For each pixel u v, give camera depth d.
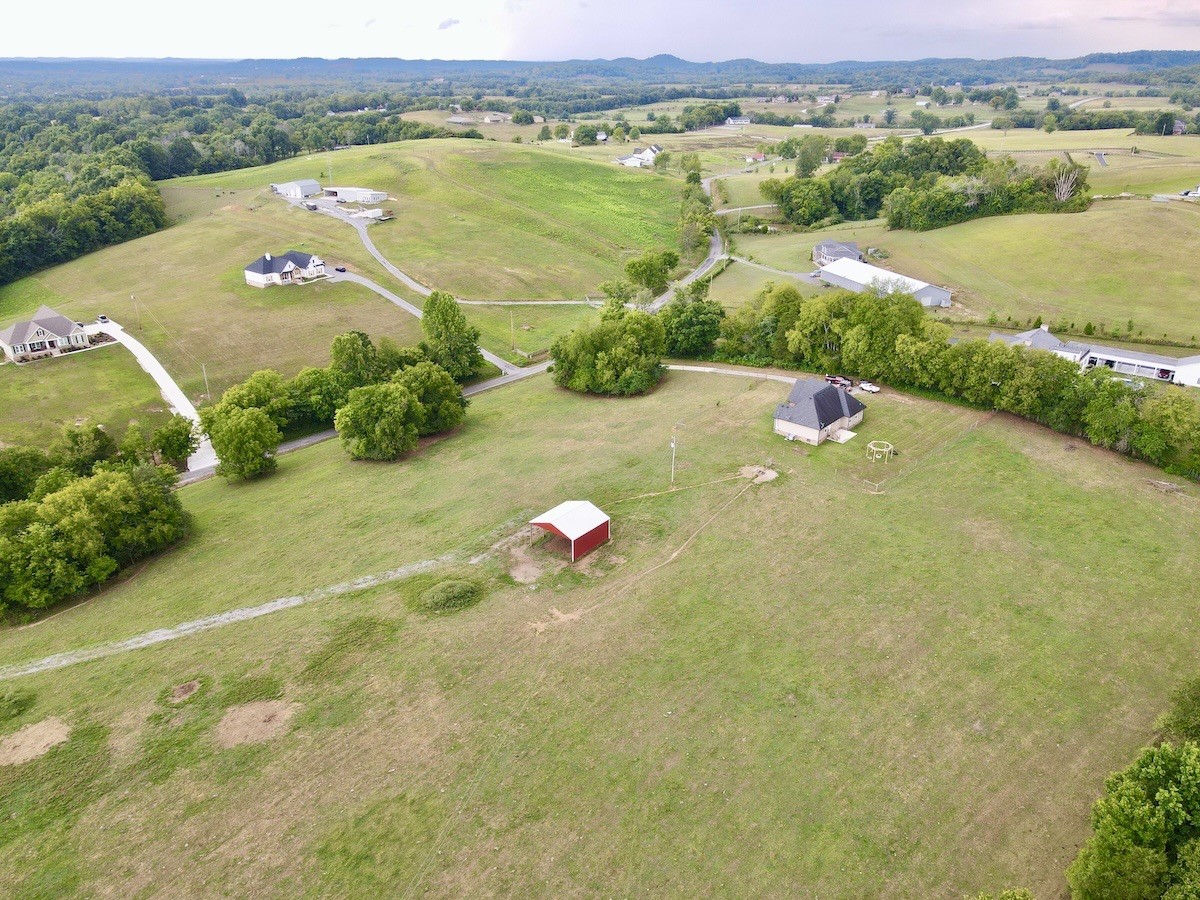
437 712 42.91
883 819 35.53
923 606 50.19
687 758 39.34
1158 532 57.44
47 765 40.34
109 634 51.97
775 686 43.94
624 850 34.47
